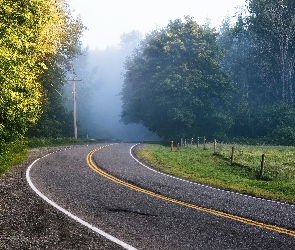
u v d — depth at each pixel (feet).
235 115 171.73
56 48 102.73
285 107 150.51
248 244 22.38
